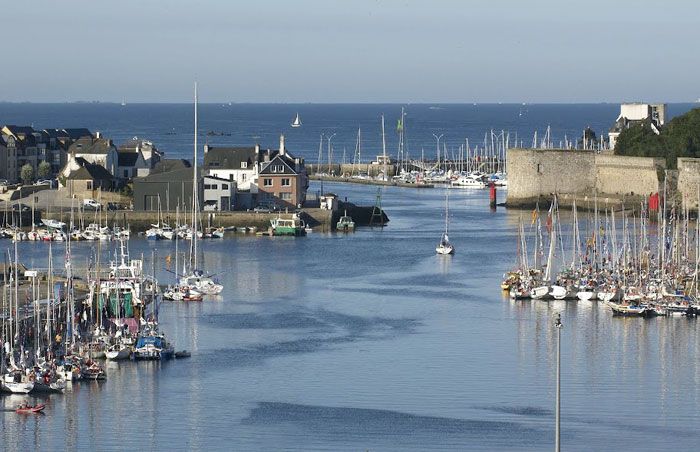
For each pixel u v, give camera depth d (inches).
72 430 5260.8
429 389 5900.6
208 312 7652.6
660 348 6717.5
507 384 5999.0
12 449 5022.1
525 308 7839.6
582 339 6953.7
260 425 5349.4
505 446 5093.5
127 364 6328.7
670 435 5236.2
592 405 5654.5
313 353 6594.5
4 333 6205.7
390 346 6766.7
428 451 5032.0
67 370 5974.4
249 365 6318.9
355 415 5492.1
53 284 7475.4
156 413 5502.0
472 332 7135.8
